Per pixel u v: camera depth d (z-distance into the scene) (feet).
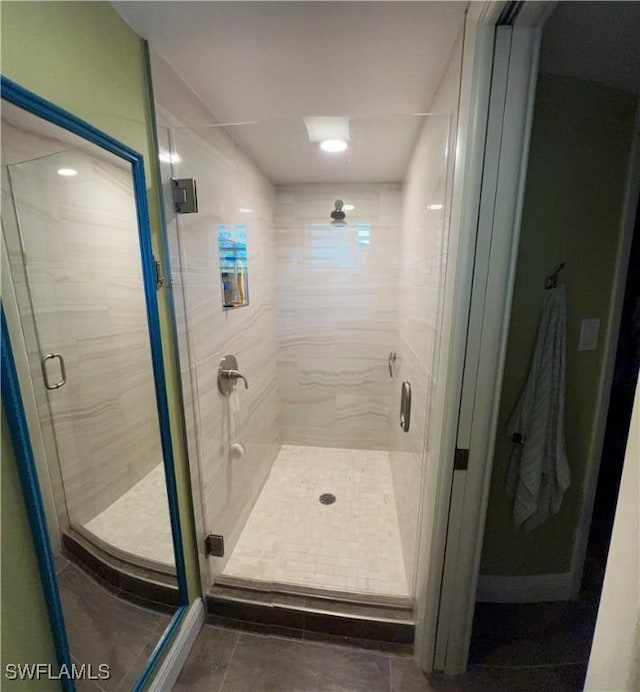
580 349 4.23
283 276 7.99
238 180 5.49
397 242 7.47
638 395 1.16
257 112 4.56
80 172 2.61
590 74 3.66
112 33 2.81
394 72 3.62
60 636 2.43
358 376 8.45
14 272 2.14
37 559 2.27
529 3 2.29
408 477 5.30
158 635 3.79
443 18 2.85
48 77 2.28
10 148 2.08
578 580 4.80
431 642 3.87
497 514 4.65
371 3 2.70
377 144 5.32
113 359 3.05
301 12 2.80
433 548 3.66
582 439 4.45
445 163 3.42
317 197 7.43
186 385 4.07
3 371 2.01
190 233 4.09
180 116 3.80
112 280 2.99
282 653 4.15
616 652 1.24
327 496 7.02
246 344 6.10
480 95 2.67
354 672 3.94
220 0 2.68
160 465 3.72
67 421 2.61
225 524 5.24
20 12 2.08
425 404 4.15
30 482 2.17
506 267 2.97
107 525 3.08
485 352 3.14
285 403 8.76
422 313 4.52
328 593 4.65
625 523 1.21
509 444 4.44
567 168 3.88
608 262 4.05
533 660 4.07
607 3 2.74
